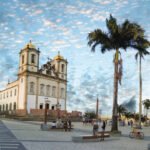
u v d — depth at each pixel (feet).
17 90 280.10
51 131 110.83
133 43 102.99
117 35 101.19
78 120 248.73
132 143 73.41
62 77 301.84
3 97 318.04
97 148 59.16
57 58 299.99
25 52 273.54
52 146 59.41
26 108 262.26
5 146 57.11
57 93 293.84
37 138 77.15
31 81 270.26
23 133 93.81
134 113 333.01
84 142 70.08
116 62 102.63
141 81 142.41
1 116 264.11
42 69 282.56
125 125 214.07
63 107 299.38
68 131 115.34
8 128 117.60
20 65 278.46
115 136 92.27
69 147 58.65
